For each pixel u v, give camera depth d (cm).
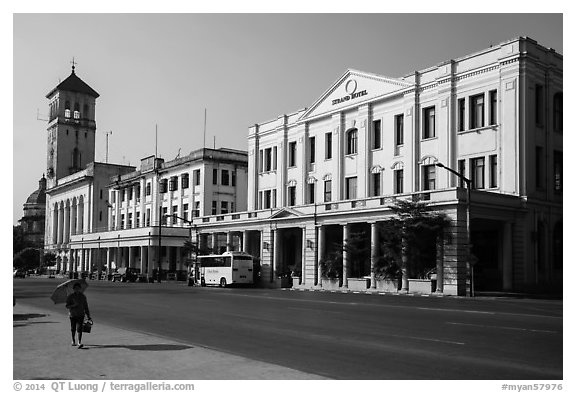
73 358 1218
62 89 11456
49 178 11819
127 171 10394
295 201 5809
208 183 7369
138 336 1580
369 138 5041
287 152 5950
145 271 8238
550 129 4194
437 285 3850
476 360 1233
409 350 1373
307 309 2606
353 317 2205
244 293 4156
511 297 3531
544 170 4150
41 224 14300
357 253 4650
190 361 1174
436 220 3828
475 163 4253
